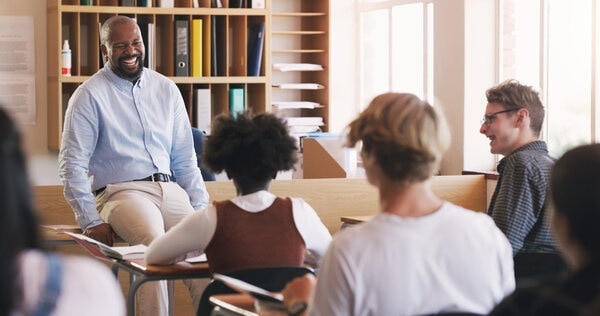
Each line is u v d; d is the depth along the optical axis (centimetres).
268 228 323
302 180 597
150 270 336
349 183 606
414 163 220
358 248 217
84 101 472
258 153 326
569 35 714
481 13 772
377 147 222
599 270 157
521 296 162
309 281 256
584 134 702
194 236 325
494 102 396
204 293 307
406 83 867
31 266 142
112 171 479
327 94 898
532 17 745
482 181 642
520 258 373
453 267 222
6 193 134
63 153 471
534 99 392
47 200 546
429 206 225
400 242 218
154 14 787
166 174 489
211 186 573
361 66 924
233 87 828
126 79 481
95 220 463
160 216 464
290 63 926
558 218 165
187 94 802
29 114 789
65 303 142
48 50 789
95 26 770
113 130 477
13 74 786
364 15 921
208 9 795
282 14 900
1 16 782
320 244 331
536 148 387
